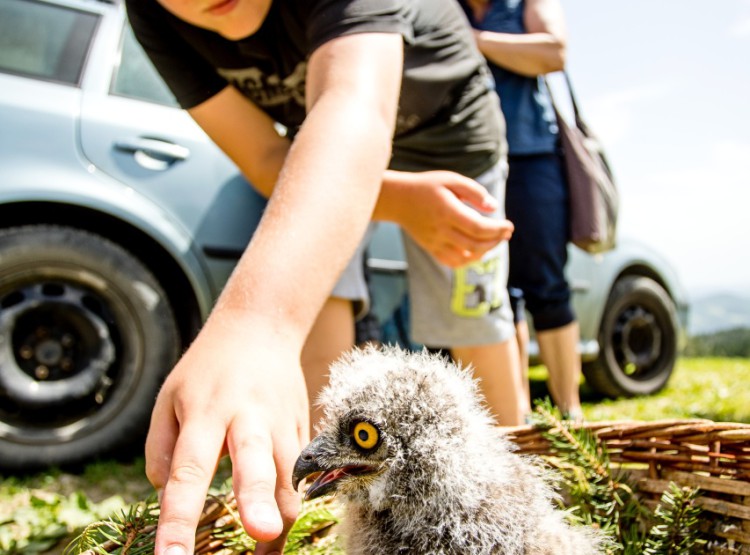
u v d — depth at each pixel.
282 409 0.66
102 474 1.74
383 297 2.02
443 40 1.28
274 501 0.60
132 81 1.86
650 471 1.01
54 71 1.77
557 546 0.81
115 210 1.73
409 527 0.79
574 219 1.93
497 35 1.90
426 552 0.79
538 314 1.97
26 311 1.71
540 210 1.90
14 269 1.69
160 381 1.81
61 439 1.74
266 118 1.33
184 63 1.27
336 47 0.92
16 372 1.70
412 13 1.13
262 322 0.69
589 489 1.00
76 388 1.74
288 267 0.71
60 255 1.72
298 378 0.69
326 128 0.81
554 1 1.96
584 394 3.04
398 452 0.77
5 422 1.71
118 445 1.79
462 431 0.79
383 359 0.83
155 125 1.82
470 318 1.45
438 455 0.77
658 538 0.95
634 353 2.98
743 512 0.90
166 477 0.65
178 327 1.89
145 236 1.81
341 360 0.86
